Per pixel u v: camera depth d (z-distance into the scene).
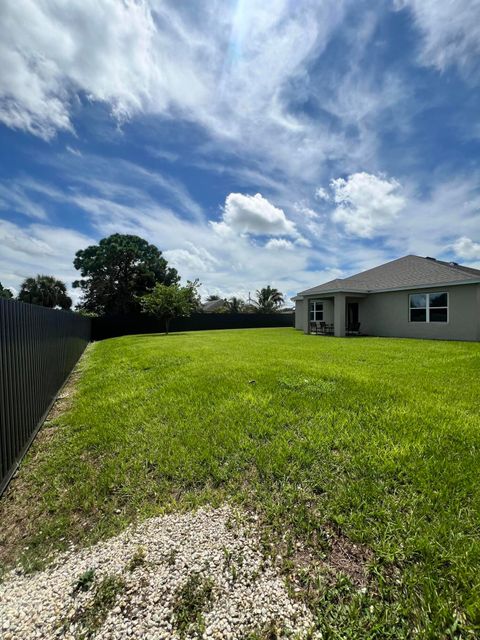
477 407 3.86
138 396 4.81
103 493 2.43
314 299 18.06
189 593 1.55
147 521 2.10
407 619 1.39
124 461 2.87
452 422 3.31
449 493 2.15
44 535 2.04
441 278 12.64
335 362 7.11
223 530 1.98
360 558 1.71
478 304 11.49
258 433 3.21
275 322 29.42
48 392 4.84
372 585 1.55
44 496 2.47
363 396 4.24
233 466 2.66
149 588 1.59
